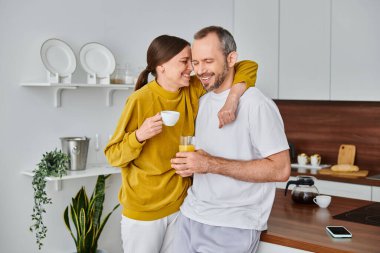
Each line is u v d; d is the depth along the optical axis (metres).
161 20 4.30
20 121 3.50
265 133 1.97
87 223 3.57
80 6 3.76
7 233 3.47
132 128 2.21
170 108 2.24
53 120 3.68
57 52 3.54
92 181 3.92
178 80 2.18
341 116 4.47
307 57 4.23
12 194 3.49
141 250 2.30
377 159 4.26
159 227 2.28
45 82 3.60
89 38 3.82
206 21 4.62
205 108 2.20
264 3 4.46
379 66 3.84
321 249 1.93
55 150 3.45
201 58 1.98
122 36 4.04
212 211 2.06
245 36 4.62
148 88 2.23
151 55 2.21
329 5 4.07
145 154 2.21
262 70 4.52
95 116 3.93
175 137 2.25
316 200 2.60
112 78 3.83
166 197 2.25
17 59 3.46
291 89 4.35
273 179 1.97
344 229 2.11
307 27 4.21
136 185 2.22
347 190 3.89
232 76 2.12
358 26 3.92
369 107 4.29
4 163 3.44
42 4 3.55
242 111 2.03
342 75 4.04
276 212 2.49
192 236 2.07
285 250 2.05
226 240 2.00
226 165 1.96
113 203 4.06
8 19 3.40
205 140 2.15
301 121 4.74
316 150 4.65
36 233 3.40
